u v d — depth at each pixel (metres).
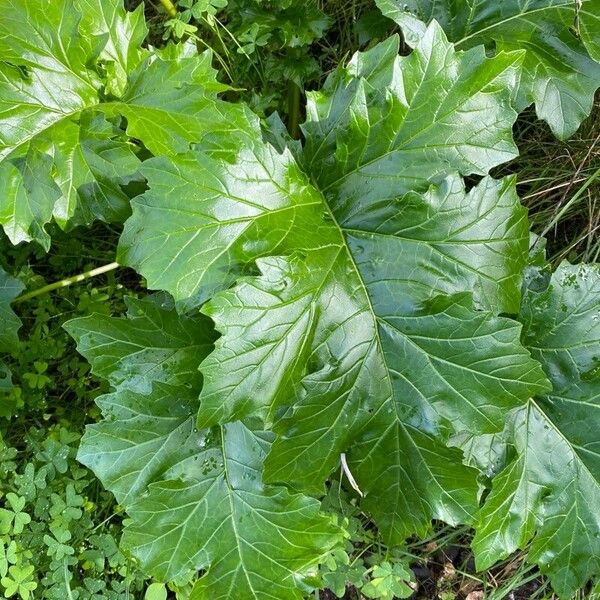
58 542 0.75
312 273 0.60
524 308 0.71
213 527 0.69
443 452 0.62
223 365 0.56
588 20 0.71
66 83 0.69
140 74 0.69
